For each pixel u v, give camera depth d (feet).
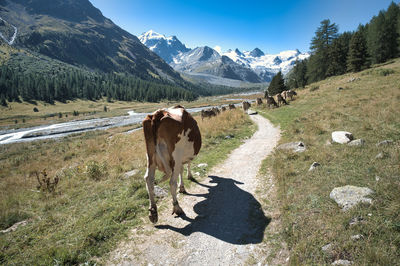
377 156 18.12
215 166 27.81
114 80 627.05
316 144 26.63
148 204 18.62
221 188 21.35
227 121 58.03
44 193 22.25
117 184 22.97
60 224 16.24
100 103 417.49
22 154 74.18
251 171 24.86
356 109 37.91
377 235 10.46
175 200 16.90
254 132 46.44
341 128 29.68
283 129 43.39
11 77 392.06
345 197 13.57
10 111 295.48
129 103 443.73
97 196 20.52
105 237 14.48
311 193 15.81
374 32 177.06
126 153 36.50
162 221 16.34
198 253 12.96
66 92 405.80
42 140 110.93
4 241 14.34
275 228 14.10
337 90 75.15
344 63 183.32
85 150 52.29
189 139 18.19
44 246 13.82
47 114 285.02
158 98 507.71
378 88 56.80
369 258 9.42
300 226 12.90
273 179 21.07
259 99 110.22
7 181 32.09
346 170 17.57
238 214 16.58
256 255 12.34
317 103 62.39
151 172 15.75
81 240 13.98
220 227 15.24
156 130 15.64
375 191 13.52
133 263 12.42
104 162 31.14
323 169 18.93
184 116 17.70
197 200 19.34
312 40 203.00
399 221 10.80
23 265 12.27
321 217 12.85
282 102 88.63
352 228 11.28
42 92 363.15
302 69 251.39
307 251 10.94
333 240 11.03
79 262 12.56
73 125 177.99
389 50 170.81
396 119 26.89
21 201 21.31
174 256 12.82
